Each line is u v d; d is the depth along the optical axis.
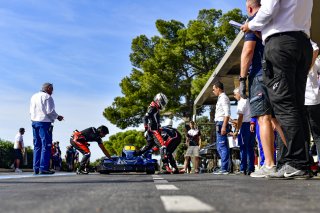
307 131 3.61
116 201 1.53
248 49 4.38
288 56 3.43
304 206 1.36
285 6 3.47
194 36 28.62
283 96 3.45
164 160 9.17
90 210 1.24
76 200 1.59
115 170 9.71
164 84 27.97
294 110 3.46
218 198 1.63
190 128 12.66
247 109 6.91
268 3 3.43
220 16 31.50
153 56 31.36
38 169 7.99
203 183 2.95
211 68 29.39
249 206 1.33
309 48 3.59
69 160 22.14
